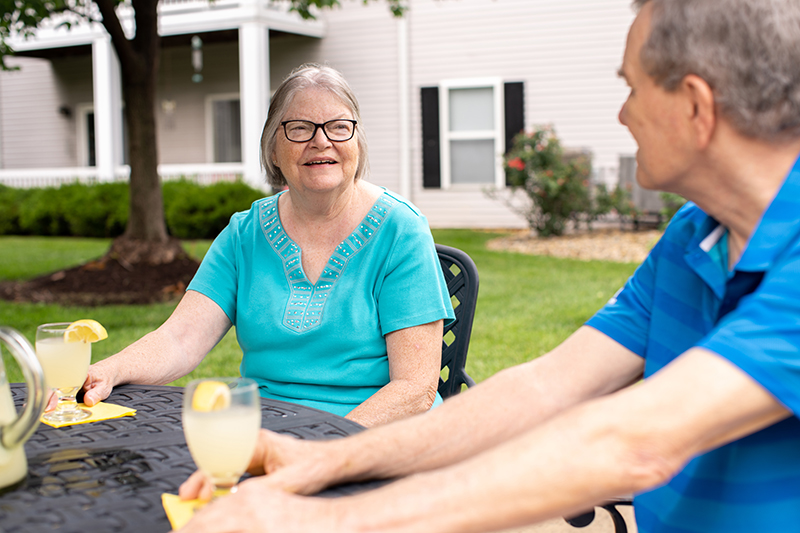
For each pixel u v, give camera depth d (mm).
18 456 1104
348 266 1959
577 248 9617
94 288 7004
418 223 1979
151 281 7160
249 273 2047
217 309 2039
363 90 12914
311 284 1977
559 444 841
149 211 7633
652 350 1205
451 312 1948
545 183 10211
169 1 12727
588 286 7020
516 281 7363
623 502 1517
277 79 13570
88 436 1341
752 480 986
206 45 14148
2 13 7156
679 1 930
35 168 15688
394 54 12641
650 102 977
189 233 11594
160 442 1307
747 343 827
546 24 11820
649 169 1020
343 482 1139
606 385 1265
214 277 2062
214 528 899
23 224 13094
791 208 924
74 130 15406
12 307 6410
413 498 873
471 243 10344
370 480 1158
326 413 1459
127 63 7312
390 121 12797
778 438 970
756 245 943
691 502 1064
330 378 1926
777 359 812
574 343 1295
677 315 1182
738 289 1005
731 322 861
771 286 865
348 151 1964
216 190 11500
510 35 12023
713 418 821
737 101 898
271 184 2156
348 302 1936
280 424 1384
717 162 957
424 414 1223
